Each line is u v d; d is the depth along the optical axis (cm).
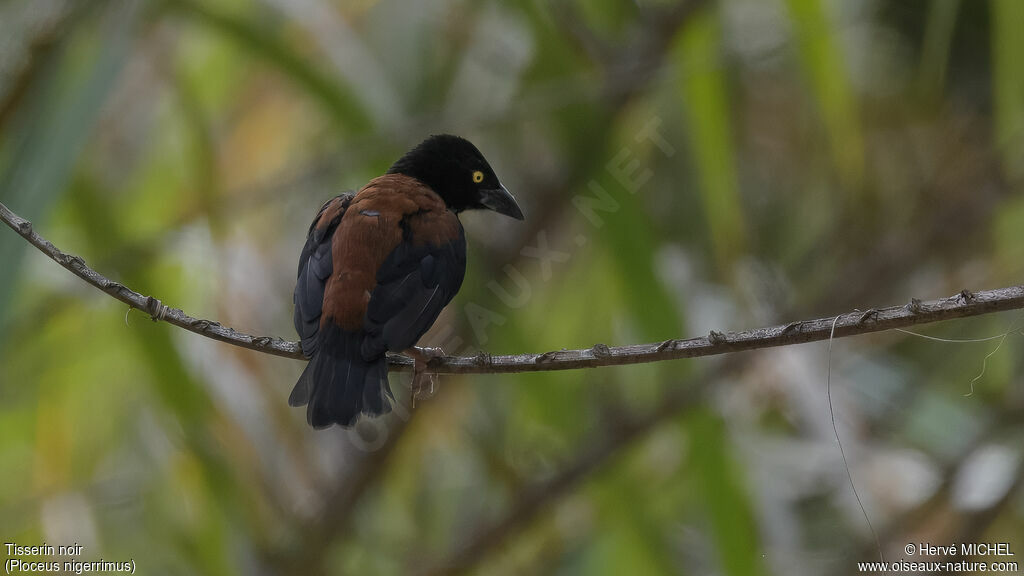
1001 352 1172
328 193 1230
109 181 1210
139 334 1053
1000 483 1073
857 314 576
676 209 1281
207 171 1116
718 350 604
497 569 1212
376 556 1256
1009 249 1203
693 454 1022
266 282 1173
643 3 1120
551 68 1107
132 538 1149
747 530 998
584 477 1111
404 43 1210
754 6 1117
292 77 1075
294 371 1173
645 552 1097
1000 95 1044
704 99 1059
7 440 1179
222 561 1082
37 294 1081
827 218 1368
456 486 1290
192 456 1073
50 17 972
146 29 1105
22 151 890
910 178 1345
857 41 1298
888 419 1205
